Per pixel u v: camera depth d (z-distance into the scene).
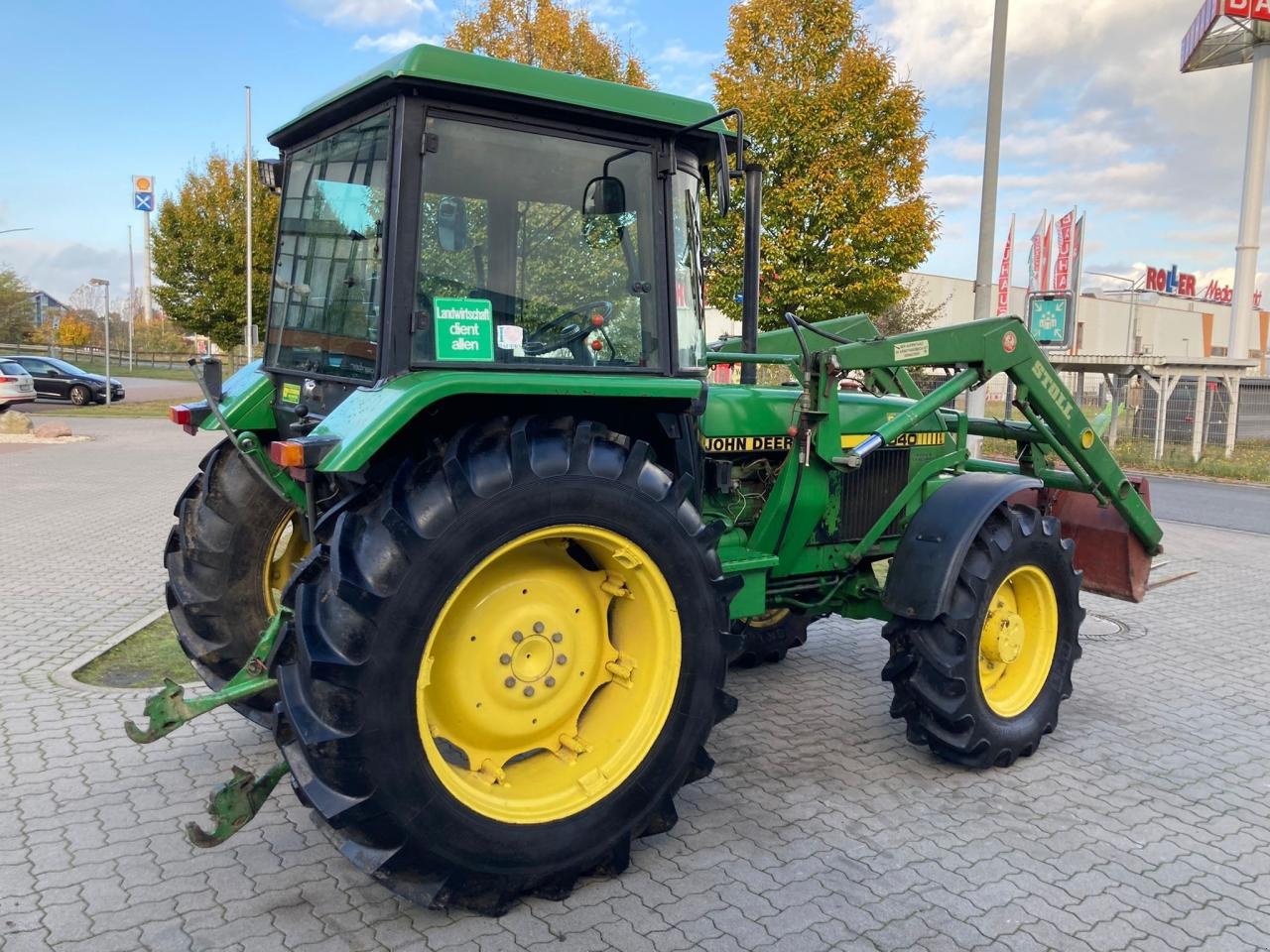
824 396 4.01
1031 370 4.49
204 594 3.88
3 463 13.49
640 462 3.05
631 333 3.36
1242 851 3.41
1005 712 4.16
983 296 9.83
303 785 2.62
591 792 3.01
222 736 4.15
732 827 3.50
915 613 3.88
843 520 4.44
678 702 3.15
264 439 3.99
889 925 2.89
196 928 2.77
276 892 2.98
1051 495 5.29
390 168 2.92
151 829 3.34
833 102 12.80
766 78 13.06
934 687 3.94
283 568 4.11
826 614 4.83
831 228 13.02
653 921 2.88
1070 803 3.77
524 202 3.12
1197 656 5.82
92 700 4.54
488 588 3.01
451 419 3.08
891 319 21.77
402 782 2.64
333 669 2.54
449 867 2.74
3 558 7.58
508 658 3.05
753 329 4.10
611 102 3.15
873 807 3.68
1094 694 5.10
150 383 37.84
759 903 2.99
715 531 3.25
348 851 2.67
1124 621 6.64
